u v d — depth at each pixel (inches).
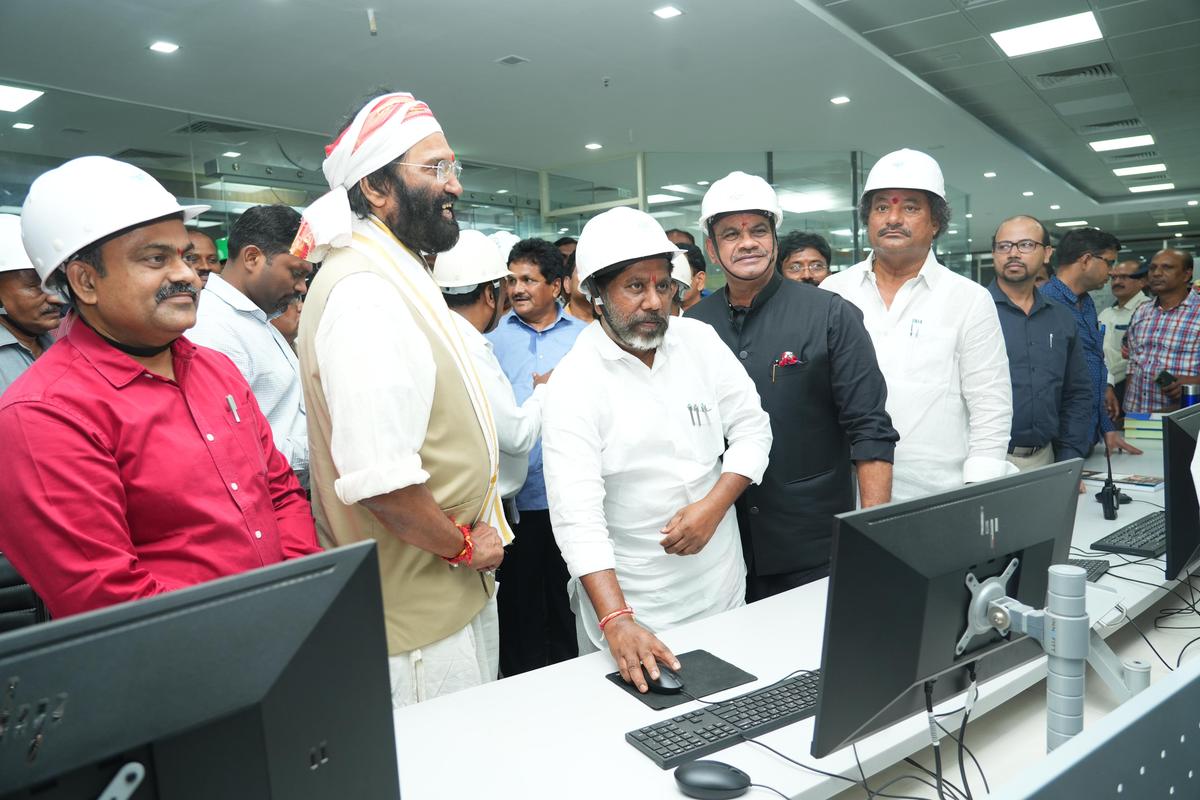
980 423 91.1
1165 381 163.8
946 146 332.8
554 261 129.5
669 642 65.2
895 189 88.9
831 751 40.0
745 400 75.1
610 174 341.7
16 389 48.4
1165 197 492.1
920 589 40.8
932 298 91.8
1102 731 25.1
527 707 55.5
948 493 43.3
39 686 23.6
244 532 54.7
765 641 65.3
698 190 341.1
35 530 46.2
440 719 54.0
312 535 62.2
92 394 49.2
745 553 86.0
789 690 55.2
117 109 234.4
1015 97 277.0
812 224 344.5
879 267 95.9
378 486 53.2
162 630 26.0
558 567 122.2
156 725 25.2
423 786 46.1
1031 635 42.1
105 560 46.9
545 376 108.2
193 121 251.6
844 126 297.1
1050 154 372.2
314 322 58.1
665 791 45.3
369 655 31.2
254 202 267.3
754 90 250.7
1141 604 72.6
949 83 259.6
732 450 72.0
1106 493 101.7
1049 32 217.3
